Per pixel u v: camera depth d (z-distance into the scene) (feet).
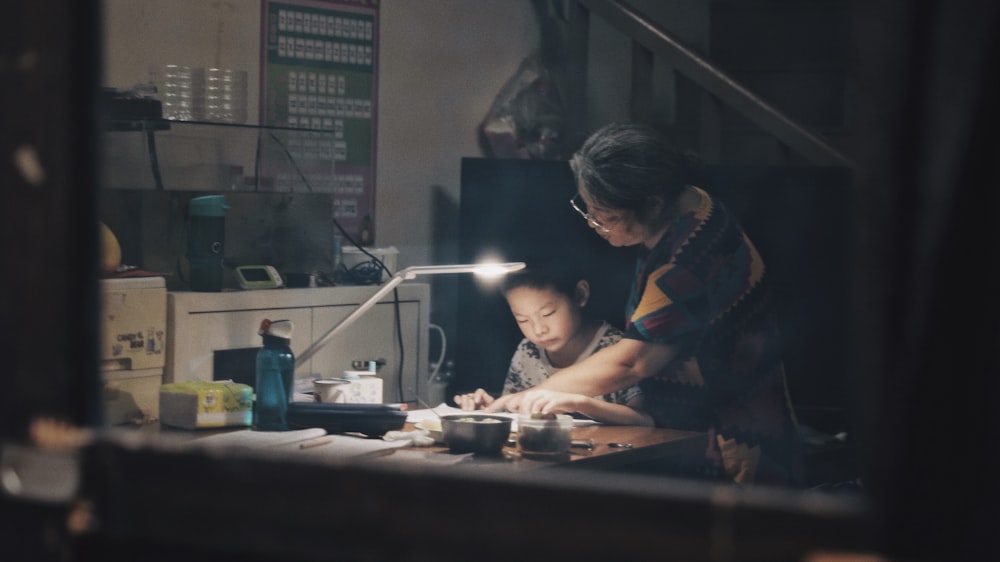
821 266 12.60
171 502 3.55
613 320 11.26
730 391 9.85
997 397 2.81
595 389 9.60
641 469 9.50
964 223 2.78
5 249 3.75
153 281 8.59
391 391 10.76
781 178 12.59
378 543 3.32
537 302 11.10
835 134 15.14
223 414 7.89
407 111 13.07
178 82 10.10
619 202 9.86
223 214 9.30
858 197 2.93
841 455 12.42
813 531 2.90
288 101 11.84
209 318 9.02
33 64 3.70
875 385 2.91
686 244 9.78
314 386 8.61
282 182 10.78
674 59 13.51
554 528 3.14
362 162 12.59
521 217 12.10
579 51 14.65
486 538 3.21
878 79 2.88
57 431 3.69
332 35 12.24
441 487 3.25
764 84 16.35
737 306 9.82
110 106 9.21
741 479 9.84
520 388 11.37
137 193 9.20
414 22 13.08
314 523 3.39
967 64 2.79
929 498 2.83
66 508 3.69
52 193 3.68
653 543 3.03
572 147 14.65
